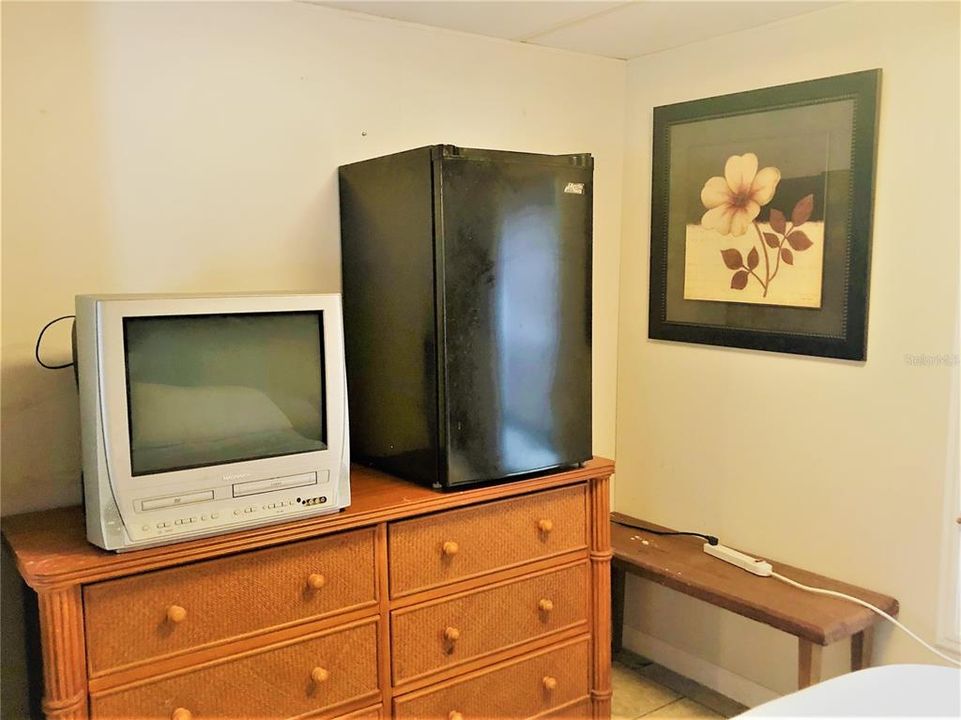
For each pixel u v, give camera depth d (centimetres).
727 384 258
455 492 190
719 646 267
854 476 228
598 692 220
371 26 227
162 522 154
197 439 159
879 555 223
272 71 212
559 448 206
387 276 202
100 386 148
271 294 167
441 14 227
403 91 234
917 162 209
